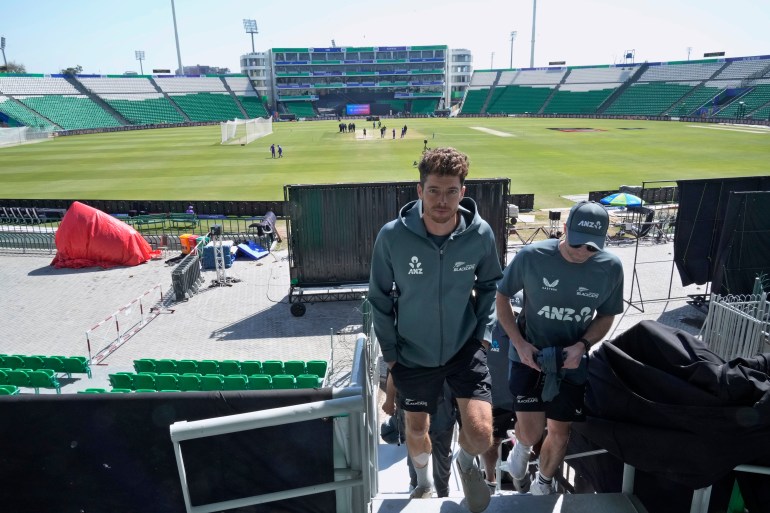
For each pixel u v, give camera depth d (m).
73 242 25.64
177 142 75.56
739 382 2.45
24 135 81.75
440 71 150.50
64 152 65.50
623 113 117.25
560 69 139.25
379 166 48.72
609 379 3.01
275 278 23.94
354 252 19.83
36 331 18.77
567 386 3.21
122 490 2.60
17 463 2.57
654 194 33.84
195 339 18.05
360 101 154.25
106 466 2.57
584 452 3.97
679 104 110.38
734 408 2.45
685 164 46.84
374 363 4.22
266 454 2.52
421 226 2.80
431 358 3.01
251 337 18.12
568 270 3.11
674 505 3.01
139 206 33.59
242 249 27.09
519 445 3.66
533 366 3.18
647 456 2.77
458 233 2.78
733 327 12.02
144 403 2.45
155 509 2.63
